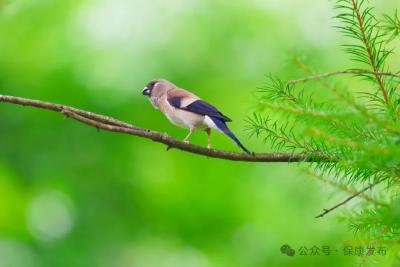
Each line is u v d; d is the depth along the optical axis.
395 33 4.88
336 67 15.83
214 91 16.14
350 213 4.68
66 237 16.48
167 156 16.61
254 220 15.17
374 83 4.93
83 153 16.81
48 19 16.95
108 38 16.80
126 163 16.83
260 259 14.33
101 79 16.11
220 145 15.51
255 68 16.55
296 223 13.70
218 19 17.09
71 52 16.58
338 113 4.06
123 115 15.79
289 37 16.98
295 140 5.31
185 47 16.66
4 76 16.45
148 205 16.64
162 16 17.11
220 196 15.88
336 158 4.86
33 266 15.99
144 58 16.39
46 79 16.27
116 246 16.58
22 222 16.47
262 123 5.55
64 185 16.80
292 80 4.26
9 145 16.62
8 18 16.67
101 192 16.83
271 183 15.00
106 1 17.23
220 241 15.88
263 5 17.56
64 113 6.23
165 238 16.62
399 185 4.55
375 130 4.25
